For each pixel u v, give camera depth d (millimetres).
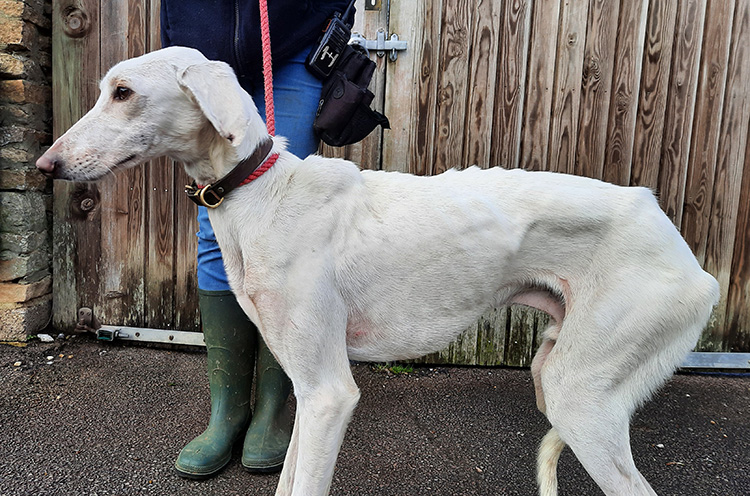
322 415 1493
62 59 2973
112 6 2914
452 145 2891
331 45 1988
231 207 1553
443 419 2441
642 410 2586
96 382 2613
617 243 1550
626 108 2834
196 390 2582
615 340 1517
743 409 2615
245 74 1900
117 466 1952
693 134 2848
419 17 2807
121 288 3096
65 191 3051
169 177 2984
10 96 2828
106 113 1488
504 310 2975
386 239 1564
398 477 1979
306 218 1525
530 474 2035
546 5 2777
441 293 1606
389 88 2863
